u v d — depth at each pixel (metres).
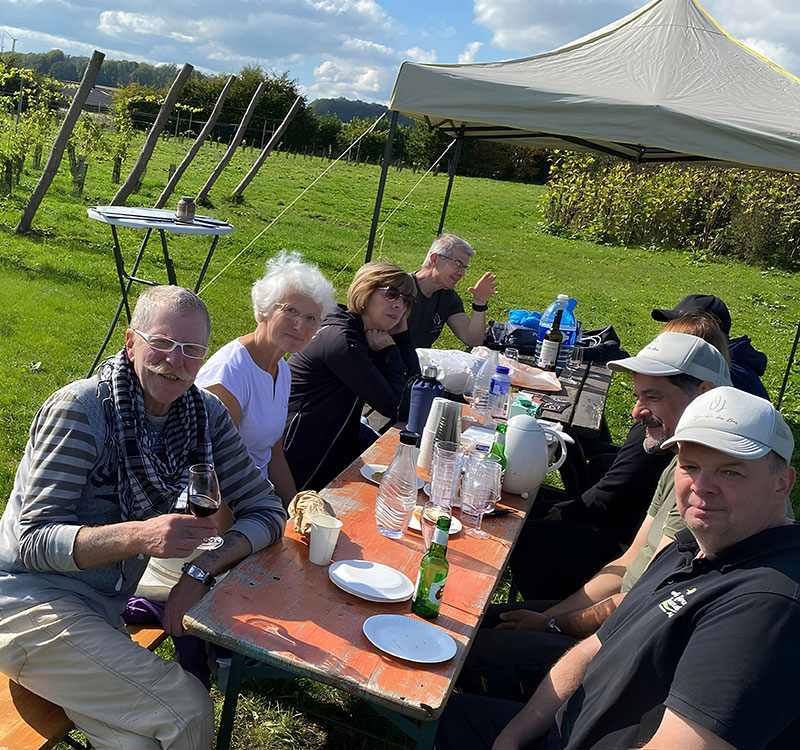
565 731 1.77
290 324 2.74
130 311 7.54
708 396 1.68
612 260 15.92
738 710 1.34
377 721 2.76
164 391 2.00
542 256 15.41
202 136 11.08
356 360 3.28
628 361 2.60
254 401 2.78
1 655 1.92
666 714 1.42
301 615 1.86
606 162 18.91
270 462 3.04
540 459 2.79
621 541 3.16
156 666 1.93
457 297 5.23
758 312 12.68
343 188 20.61
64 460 1.91
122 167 16.83
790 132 4.03
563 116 4.35
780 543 1.54
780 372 9.34
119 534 1.85
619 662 1.67
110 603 2.06
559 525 3.21
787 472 1.59
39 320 6.80
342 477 2.73
